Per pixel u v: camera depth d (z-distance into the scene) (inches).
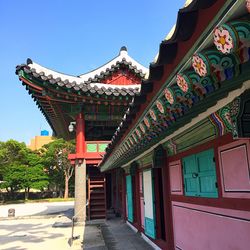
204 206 193.5
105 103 653.3
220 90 108.5
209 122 169.5
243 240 146.6
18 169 1807.3
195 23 94.3
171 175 263.3
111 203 853.8
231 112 119.2
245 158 144.0
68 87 597.3
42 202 1724.9
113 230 502.3
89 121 713.6
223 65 95.3
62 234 543.8
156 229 330.6
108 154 417.7
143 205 398.9
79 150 654.5
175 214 253.8
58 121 776.3
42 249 426.6
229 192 159.8
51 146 1888.5
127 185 551.8
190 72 108.8
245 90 109.3
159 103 144.7
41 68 592.4
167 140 248.2
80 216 628.7
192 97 128.0
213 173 179.5
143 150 290.5
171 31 115.2
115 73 717.9
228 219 161.5
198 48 97.3
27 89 608.4
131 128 227.9
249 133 112.6
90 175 690.2
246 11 78.7
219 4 82.2
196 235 207.0
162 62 118.0
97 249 383.9
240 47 81.6
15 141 1796.3
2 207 1408.7
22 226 703.7
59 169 1969.7
